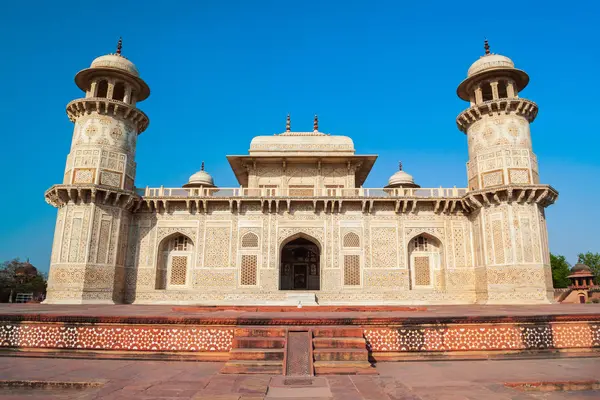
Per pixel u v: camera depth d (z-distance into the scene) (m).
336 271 17.80
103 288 16.23
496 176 16.59
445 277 17.69
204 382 4.94
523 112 16.95
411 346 6.62
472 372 5.59
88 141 17.05
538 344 6.89
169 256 18.42
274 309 11.89
